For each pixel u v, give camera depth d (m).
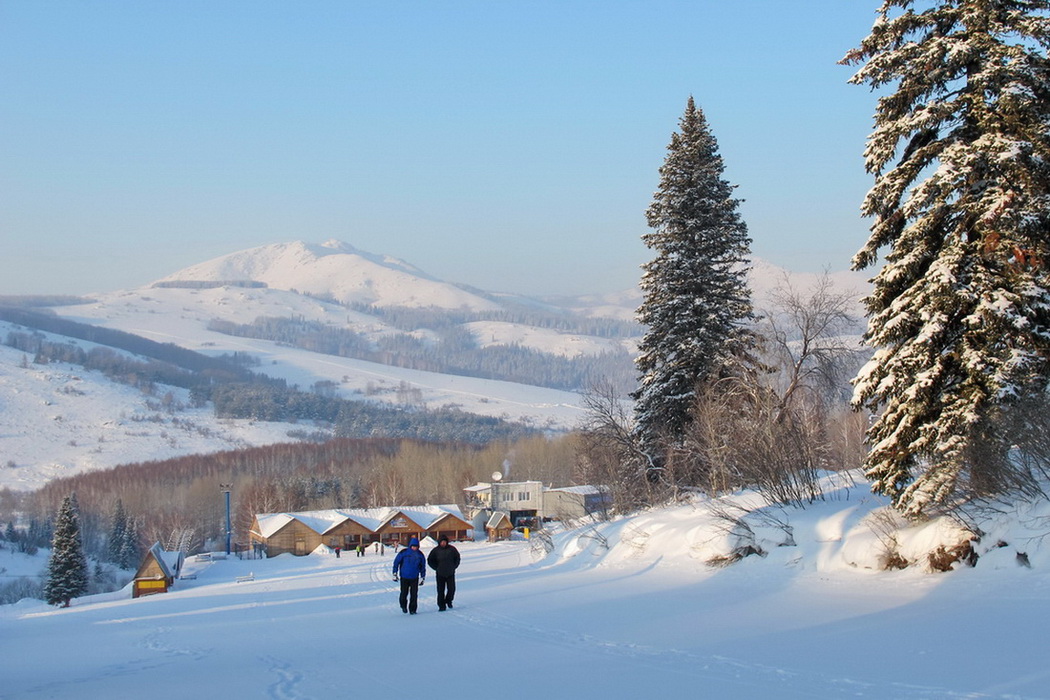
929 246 18.27
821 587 18.41
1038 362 16.77
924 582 16.88
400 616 19.50
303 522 87.06
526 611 18.83
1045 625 12.45
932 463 17.97
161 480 146.00
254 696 10.54
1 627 27.25
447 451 136.75
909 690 9.68
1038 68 17.23
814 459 26.84
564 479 107.38
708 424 31.45
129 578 94.44
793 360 33.38
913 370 18.05
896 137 18.77
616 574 24.86
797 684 10.26
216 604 29.22
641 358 37.28
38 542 125.00
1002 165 16.97
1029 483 16.53
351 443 176.75
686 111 37.16
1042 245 17.23
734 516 23.83
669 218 36.47
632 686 10.52
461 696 10.23
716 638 13.91
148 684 11.84
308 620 20.30
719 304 35.44
